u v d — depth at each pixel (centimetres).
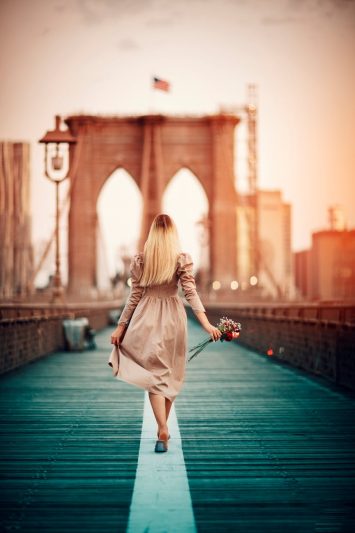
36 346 1395
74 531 346
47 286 8750
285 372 1148
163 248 504
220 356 1539
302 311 1266
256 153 9725
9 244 9406
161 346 499
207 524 356
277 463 480
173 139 9988
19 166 10056
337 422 645
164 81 8231
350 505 388
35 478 441
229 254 9725
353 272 10381
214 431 600
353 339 873
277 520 362
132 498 399
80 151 9969
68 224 9912
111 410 717
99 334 2714
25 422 643
